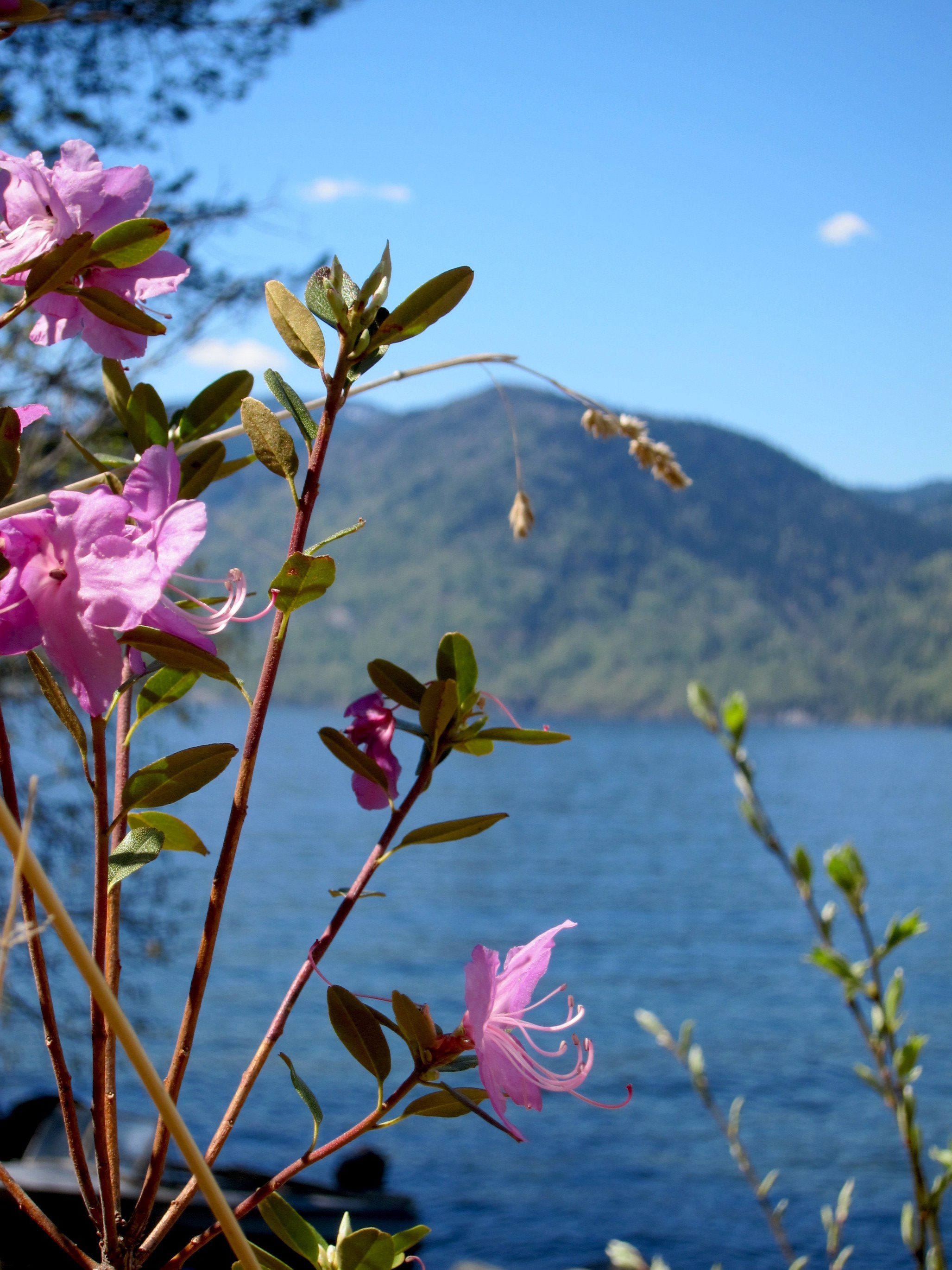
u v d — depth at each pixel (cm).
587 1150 2212
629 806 10112
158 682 80
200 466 94
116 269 87
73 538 67
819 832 8269
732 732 165
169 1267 67
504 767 14312
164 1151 68
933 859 6719
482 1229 1705
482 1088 74
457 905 5453
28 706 661
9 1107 1081
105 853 71
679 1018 3444
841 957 154
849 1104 2573
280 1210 73
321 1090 2384
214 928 70
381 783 79
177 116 586
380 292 77
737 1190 1966
